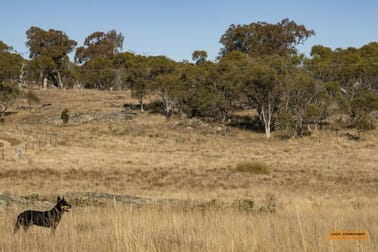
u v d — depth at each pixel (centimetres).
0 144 6175
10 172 4172
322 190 3381
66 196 2311
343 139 7862
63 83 15788
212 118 9825
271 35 14900
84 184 3575
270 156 6241
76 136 7356
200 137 7988
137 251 784
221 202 2122
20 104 11431
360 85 10550
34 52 15900
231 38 15612
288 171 4744
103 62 15288
